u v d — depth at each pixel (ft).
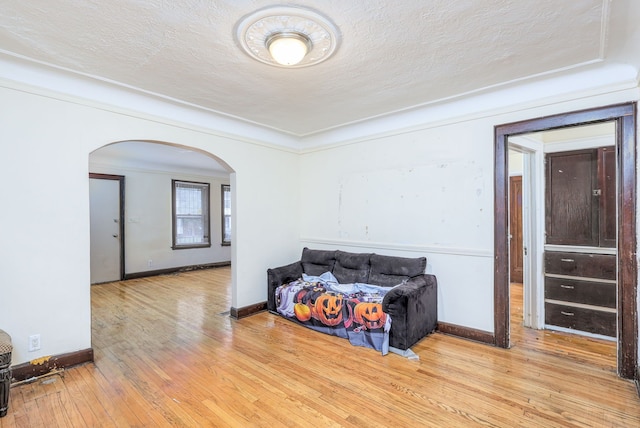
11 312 7.62
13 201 7.67
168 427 6.12
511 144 10.19
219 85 8.91
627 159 7.78
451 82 8.84
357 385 7.55
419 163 11.41
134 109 9.74
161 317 12.65
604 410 6.54
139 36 6.48
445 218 10.79
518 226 17.39
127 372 8.20
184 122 10.98
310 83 8.80
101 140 9.07
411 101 10.29
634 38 6.54
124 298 15.61
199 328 11.41
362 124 12.75
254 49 6.96
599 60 7.61
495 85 9.08
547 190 11.19
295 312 11.77
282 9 5.65
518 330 11.10
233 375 8.05
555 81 8.68
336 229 14.03
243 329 11.28
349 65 7.77
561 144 11.03
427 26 6.19
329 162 14.28
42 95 8.07
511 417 6.34
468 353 9.20
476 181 10.12
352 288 11.44
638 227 7.60
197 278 20.62
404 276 11.09
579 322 10.56
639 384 7.19
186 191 23.52
